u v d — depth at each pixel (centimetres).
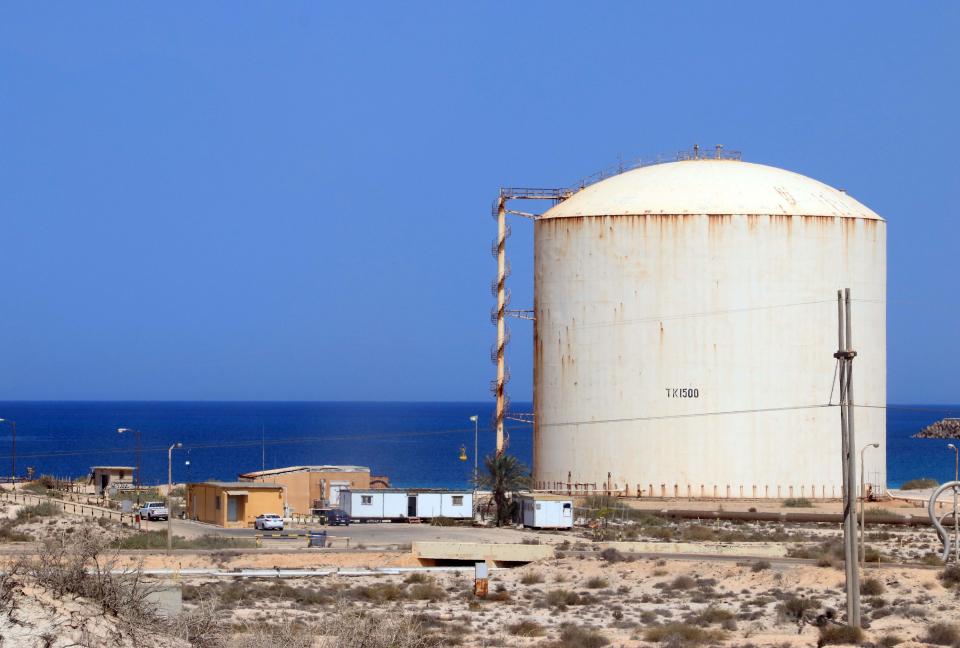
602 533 14925
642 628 9256
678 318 18788
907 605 9894
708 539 14725
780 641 8600
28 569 4219
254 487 15775
